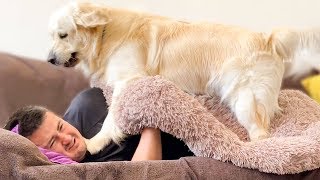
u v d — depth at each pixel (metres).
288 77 2.16
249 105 1.42
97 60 1.57
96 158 1.41
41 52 2.53
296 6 2.37
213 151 1.17
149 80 1.28
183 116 1.21
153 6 2.50
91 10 1.52
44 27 2.50
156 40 1.53
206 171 1.10
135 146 1.41
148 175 1.04
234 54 1.47
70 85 2.12
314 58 2.25
